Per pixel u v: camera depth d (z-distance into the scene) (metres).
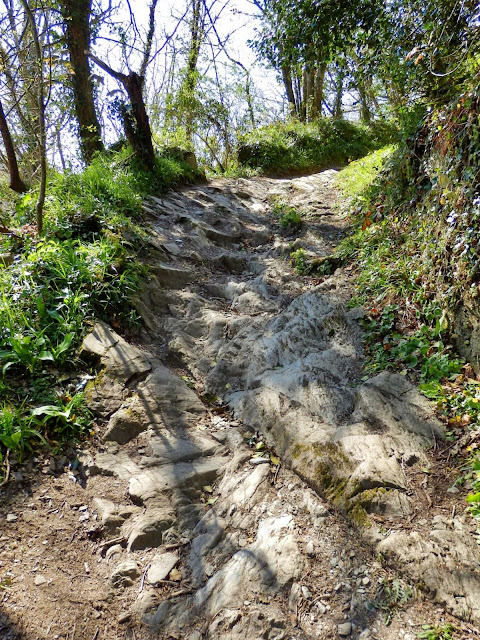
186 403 3.40
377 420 2.87
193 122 14.37
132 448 3.00
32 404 3.05
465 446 2.61
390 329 3.67
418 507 2.34
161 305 4.63
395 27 5.40
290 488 2.66
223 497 2.71
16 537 2.34
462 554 2.05
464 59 4.39
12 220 5.25
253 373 3.67
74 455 2.88
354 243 5.13
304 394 3.21
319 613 1.98
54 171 6.34
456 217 3.43
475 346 3.06
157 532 2.48
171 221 6.40
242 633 1.93
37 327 3.59
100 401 3.23
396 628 1.87
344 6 5.71
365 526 2.28
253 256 5.84
